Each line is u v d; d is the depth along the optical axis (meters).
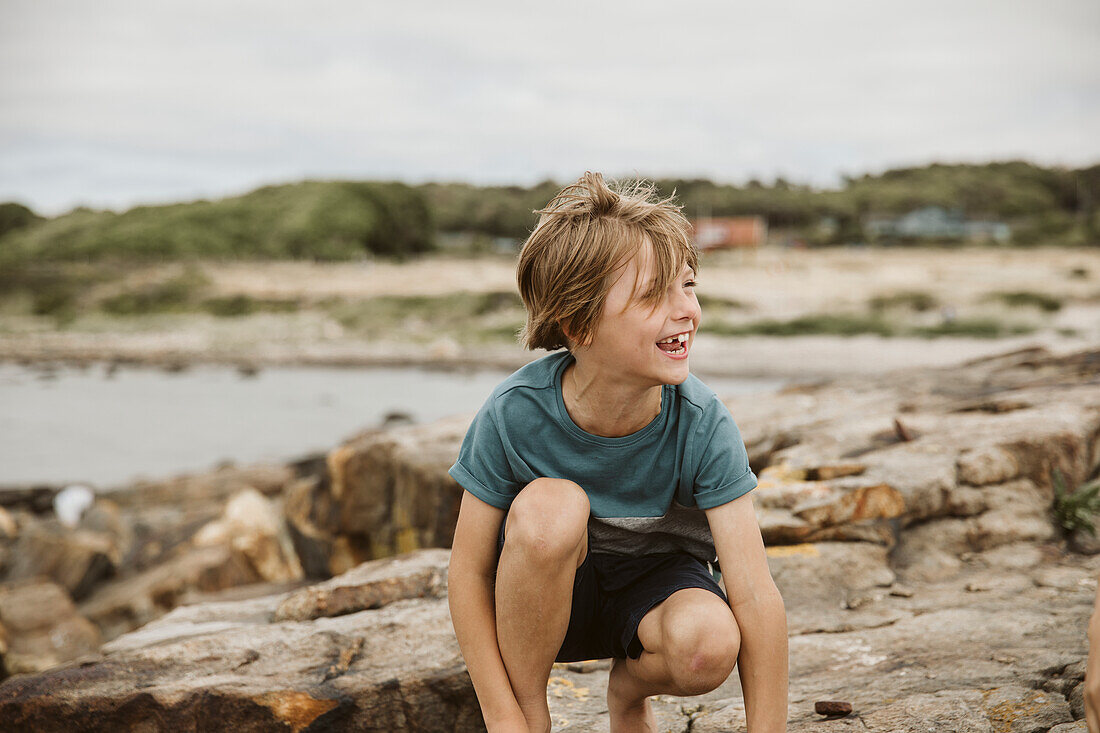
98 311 53.09
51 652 6.69
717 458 1.60
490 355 34.56
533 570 1.54
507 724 1.61
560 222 1.55
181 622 2.88
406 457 4.95
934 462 3.51
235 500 8.63
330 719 2.23
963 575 3.01
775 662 1.56
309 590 2.85
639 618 1.63
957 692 2.05
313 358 35.78
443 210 101.38
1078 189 103.00
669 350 1.53
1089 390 4.38
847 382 5.57
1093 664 1.19
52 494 12.15
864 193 100.56
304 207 80.06
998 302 40.56
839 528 3.16
